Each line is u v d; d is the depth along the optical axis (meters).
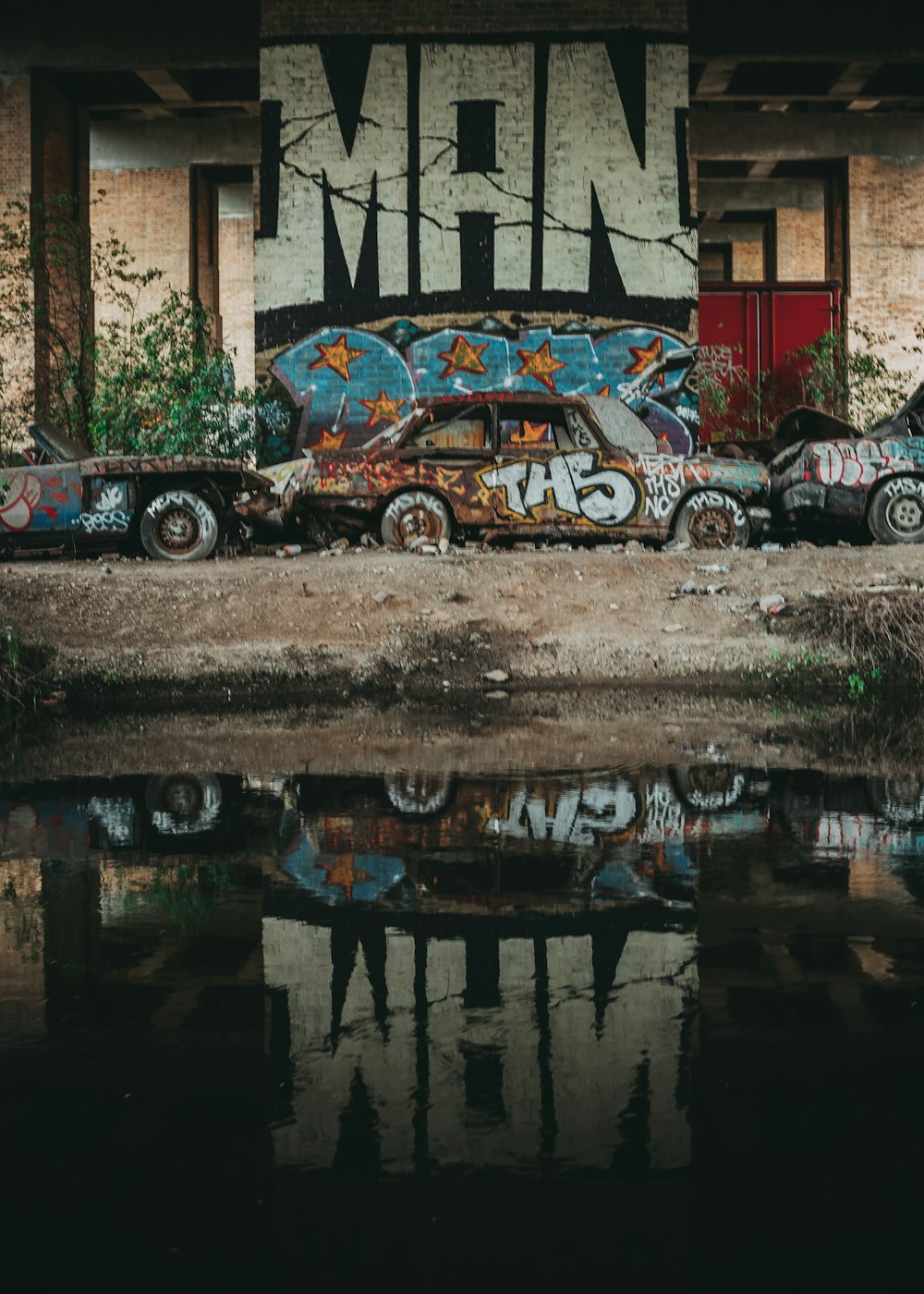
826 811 4.10
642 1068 2.06
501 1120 1.87
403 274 15.34
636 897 3.09
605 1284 1.44
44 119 19.55
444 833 3.81
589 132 15.27
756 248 30.78
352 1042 2.19
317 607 8.42
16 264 16.62
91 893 3.20
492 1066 2.08
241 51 18.56
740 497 11.04
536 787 4.54
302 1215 1.62
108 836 3.84
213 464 10.10
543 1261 1.51
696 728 6.04
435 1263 1.50
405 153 15.27
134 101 21.33
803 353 22.25
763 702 6.96
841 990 2.41
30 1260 1.53
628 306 15.37
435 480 10.78
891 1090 1.97
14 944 2.77
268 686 7.44
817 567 9.20
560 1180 1.71
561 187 15.28
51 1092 2.01
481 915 2.95
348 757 5.25
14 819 4.11
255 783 4.69
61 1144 1.83
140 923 2.92
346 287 15.34
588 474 10.89
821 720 6.31
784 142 23.69
